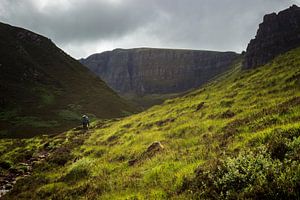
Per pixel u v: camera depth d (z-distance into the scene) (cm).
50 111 9744
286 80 2703
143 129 3088
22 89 11444
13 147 4159
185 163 1402
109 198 1308
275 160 951
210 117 2502
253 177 916
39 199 1617
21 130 7350
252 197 837
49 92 12075
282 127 1280
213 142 1662
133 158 1988
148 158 1780
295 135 1138
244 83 3434
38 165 2598
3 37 15250
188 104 3544
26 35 17138
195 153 1519
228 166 1025
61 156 2689
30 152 3438
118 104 13262
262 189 834
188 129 2298
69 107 10669
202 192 981
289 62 3338
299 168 845
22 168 2561
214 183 991
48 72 14400
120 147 2495
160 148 1895
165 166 1441
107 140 3133
